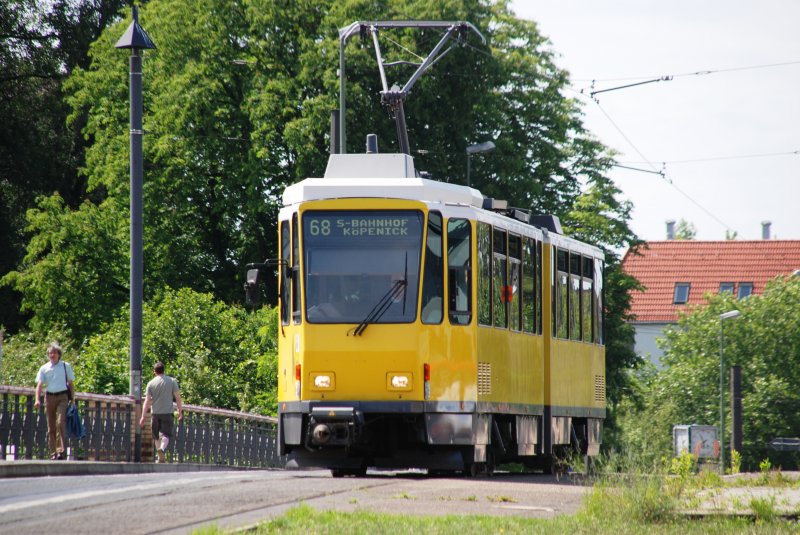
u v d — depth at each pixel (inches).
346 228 1471.5
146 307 3100.4
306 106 3513.8
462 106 3631.9
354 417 1432.1
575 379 1934.1
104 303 4229.8
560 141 3885.3
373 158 1558.8
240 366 2994.6
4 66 4731.8
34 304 4271.7
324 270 1464.1
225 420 2319.1
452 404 1460.4
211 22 3887.8
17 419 1546.5
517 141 3809.1
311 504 979.3
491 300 1557.6
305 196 1477.6
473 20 3656.5
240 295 4072.3
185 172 3964.1
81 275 4212.6
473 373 1486.2
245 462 2437.3
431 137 3609.7
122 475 1365.7
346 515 870.4
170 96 3814.0
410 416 1454.2
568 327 1900.8
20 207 4852.4
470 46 3597.4
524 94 3846.0
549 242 1809.8
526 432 1689.2
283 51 3796.8
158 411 1942.7
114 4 4817.9
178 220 4126.5
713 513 1000.2
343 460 1473.9
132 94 1861.5
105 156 4128.9
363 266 1461.6
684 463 1206.9
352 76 3567.9
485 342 1524.4
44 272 4173.2
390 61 3521.2
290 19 3784.5
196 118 3791.8
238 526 794.8
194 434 2154.3
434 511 966.4
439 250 1472.7
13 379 2613.2
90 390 2699.3
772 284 6200.8
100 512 888.3
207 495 1031.0
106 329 3319.4
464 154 3656.5
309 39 3688.5
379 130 3548.2
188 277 4131.4
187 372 2891.2
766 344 6028.5
